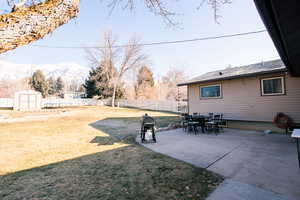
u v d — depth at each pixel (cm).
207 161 369
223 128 821
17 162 368
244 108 761
